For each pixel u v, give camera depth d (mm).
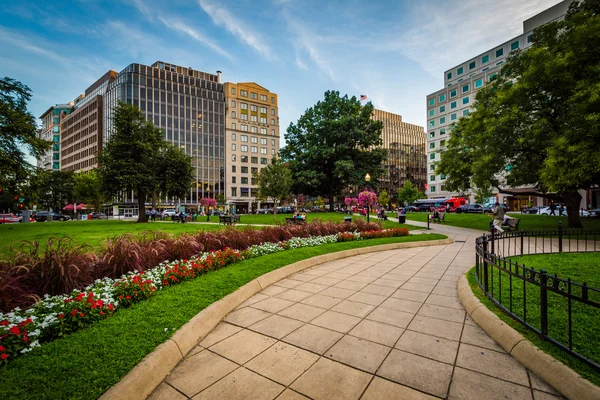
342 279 6223
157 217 44188
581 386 2242
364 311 4320
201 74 78875
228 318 4082
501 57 57781
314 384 2541
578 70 14227
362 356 3004
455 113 63188
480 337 3426
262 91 80938
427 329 3666
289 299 4902
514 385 2484
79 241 10797
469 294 4652
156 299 4293
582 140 12055
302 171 38250
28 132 20734
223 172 74375
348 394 2398
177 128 68625
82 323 3268
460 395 2359
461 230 18141
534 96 15703
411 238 12219
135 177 26375
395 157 109375
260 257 7723
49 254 4711
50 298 4062
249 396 2391
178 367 2834
